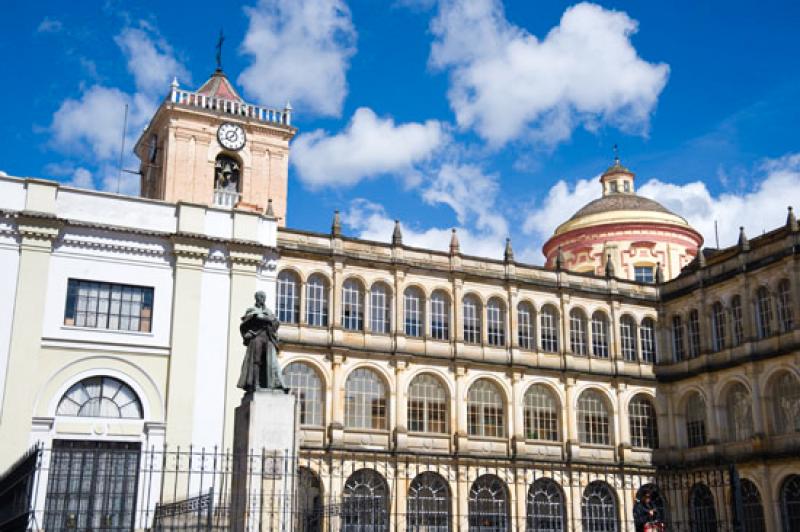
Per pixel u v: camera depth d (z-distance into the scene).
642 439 69.50
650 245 83.12
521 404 65.69
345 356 60.91
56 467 47.38
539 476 64.69
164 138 66.19
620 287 71.94
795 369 60.41
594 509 66.19
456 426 63.16
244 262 55.19
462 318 65.56
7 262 49.53
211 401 52.16
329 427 59.16
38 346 48.97
